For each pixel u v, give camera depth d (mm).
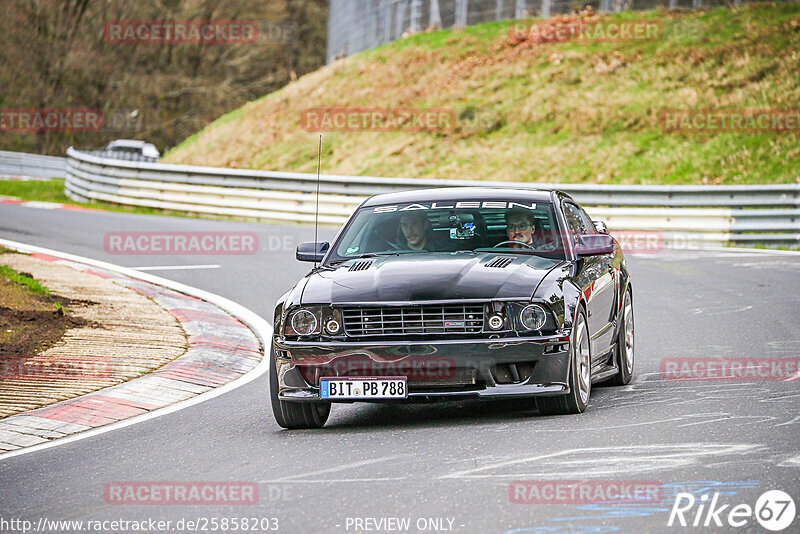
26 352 35469
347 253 29078
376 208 30719
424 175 108000
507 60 129625
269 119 135750
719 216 73188
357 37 166625
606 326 29453
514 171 104438
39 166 152375
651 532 16156
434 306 24766
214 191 91688
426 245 28781
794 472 19094
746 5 126438
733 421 23938
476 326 24594
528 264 26828
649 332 40719
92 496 20000
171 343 38344
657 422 24156
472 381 24609
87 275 53562
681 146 101125
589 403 27828
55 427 27078
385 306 24812
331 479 20156
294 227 81438
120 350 36594
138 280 54750
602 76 119312
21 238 69438
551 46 129250
